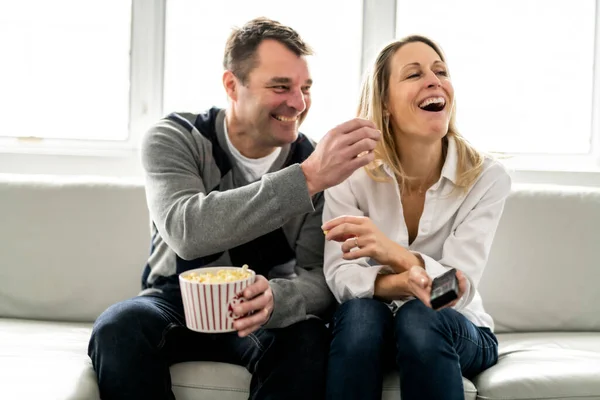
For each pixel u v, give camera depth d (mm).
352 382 1379
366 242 1542
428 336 1384
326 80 2475
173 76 2488
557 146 2467
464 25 2457
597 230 1960
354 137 1417
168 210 1528
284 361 1465
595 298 1932
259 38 1607
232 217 1447
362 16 2439
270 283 1563
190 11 2469
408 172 1767
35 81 2486
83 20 2471
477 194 1700
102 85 2492
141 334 1458
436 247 1724
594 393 1454
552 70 2449
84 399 1348
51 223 2000
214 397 1521
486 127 2475
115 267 1980
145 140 1661
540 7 2439
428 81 1656
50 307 1967
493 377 1500
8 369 1425
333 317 1572
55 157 2426
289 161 1742
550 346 1781
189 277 1354
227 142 1702
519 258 1967
